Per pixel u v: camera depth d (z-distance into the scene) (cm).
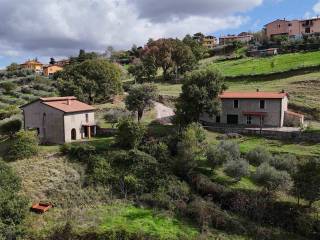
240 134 6000
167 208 4219
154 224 3844
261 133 5853
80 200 4294
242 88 8631
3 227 3434
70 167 4912
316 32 14075
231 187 4366
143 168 4816
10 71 16188
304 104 7125
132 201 4372
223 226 3847
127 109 6744
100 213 4041
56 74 13325
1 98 10444
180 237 3594
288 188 4191
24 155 5169
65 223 3738
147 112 7425
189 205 4175
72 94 8069
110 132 6153
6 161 5094
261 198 4119
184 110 5944
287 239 3672
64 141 5734
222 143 4981
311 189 3903
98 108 7825
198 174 4616
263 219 3972
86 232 3556
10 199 3703
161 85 10444
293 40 12375
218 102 6003
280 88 8144
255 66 10375
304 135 5500
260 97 6384
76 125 5966
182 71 11300
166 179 4612
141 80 11012
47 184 4512
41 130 5962
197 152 4994
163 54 11100
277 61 10388
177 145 5059
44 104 5866
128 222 3856
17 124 6147
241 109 6569
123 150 5178
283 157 4700
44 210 3988
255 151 4934
